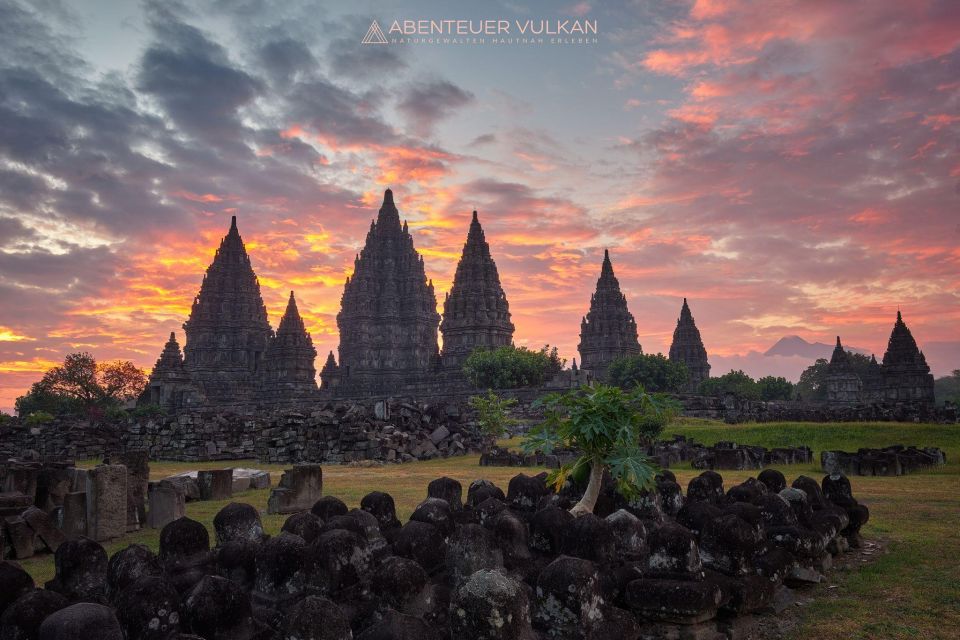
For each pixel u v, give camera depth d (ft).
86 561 24.40
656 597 24.22
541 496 35.53
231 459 132.46
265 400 298.76
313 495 58.85
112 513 47.14
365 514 27.94
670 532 25.38
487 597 18.08
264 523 51.88
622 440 31.14
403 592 22.15
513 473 90.27
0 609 20.93
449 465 108.68
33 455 137.08
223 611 20.42
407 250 400.88
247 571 25.71
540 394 229.86
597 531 26.04
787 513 32.53
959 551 37.63
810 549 31.32
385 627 18.66
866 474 83.15
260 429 135.95
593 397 32.60
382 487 72.02
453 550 25.43
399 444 119.75
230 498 67.31
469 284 316.40
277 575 23.86
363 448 115.34
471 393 248.32
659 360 300.20
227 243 382.01
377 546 27.22
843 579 32.40
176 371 284.00
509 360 249.96
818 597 29.91
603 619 21.45
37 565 39.63
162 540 26.68
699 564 25.39
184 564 26.07
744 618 26.32
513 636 18.04
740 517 29.14
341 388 326.24
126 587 22.21
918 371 320.09
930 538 41.04
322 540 23.54
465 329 308.40
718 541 27.17
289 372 323.16
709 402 208.74
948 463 98.27
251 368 369.50
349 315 391.45
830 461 87.04
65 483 56.24
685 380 301.02
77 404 323.78
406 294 392.47
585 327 389.80
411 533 27.20
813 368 525.75
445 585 24.99
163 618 19.74
